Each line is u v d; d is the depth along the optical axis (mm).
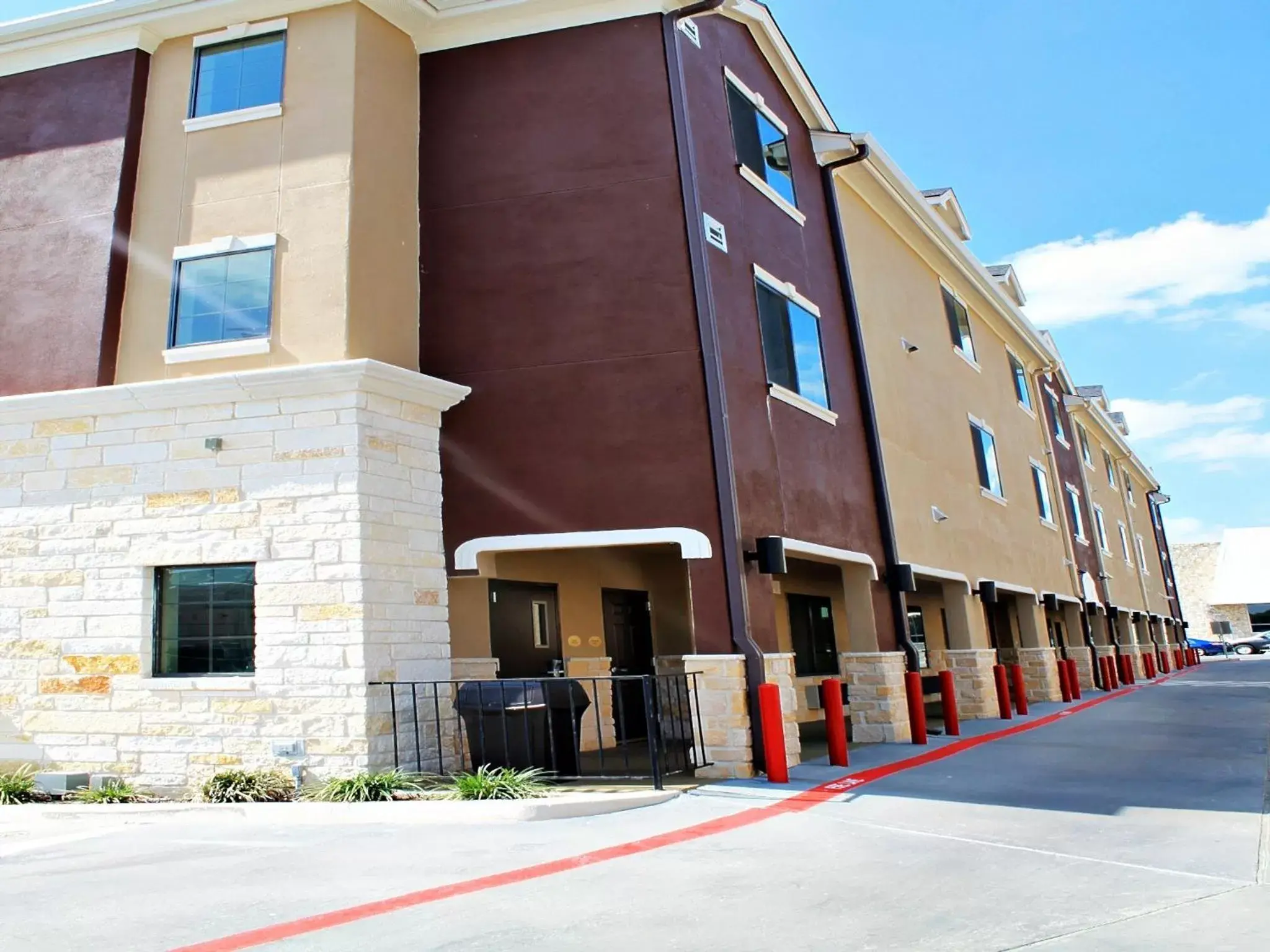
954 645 16109
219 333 9750
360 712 8477
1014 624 23266
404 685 8906
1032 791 8180
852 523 12805
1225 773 8945
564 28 11227
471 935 4375
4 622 9359
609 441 10023
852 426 13578
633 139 10797
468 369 10383
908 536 14422
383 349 9852
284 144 10148
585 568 12938
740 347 10844
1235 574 62812
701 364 10094
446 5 11125
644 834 6645
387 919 4699
